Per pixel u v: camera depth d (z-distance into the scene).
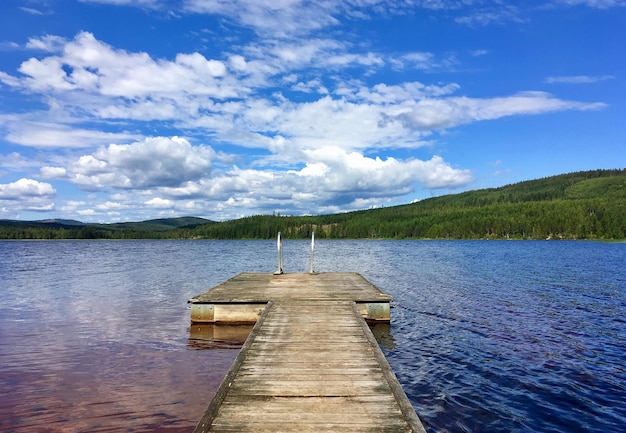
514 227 129.88
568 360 11.64
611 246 83.25
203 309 15.05
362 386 6.69
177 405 8.39
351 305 13.35
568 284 27.25
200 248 97.88
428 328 15.23
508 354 12.17
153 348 12.40
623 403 8.87
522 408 8.60
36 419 7.77
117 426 7.50
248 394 6.37
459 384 9.88
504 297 22.14
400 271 36.72
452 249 79.62
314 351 8.57
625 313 17.80
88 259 57.97
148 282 29.70
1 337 13.78
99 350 12.20
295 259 55.78
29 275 35.25
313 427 5.31
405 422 5.46
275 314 12.07
